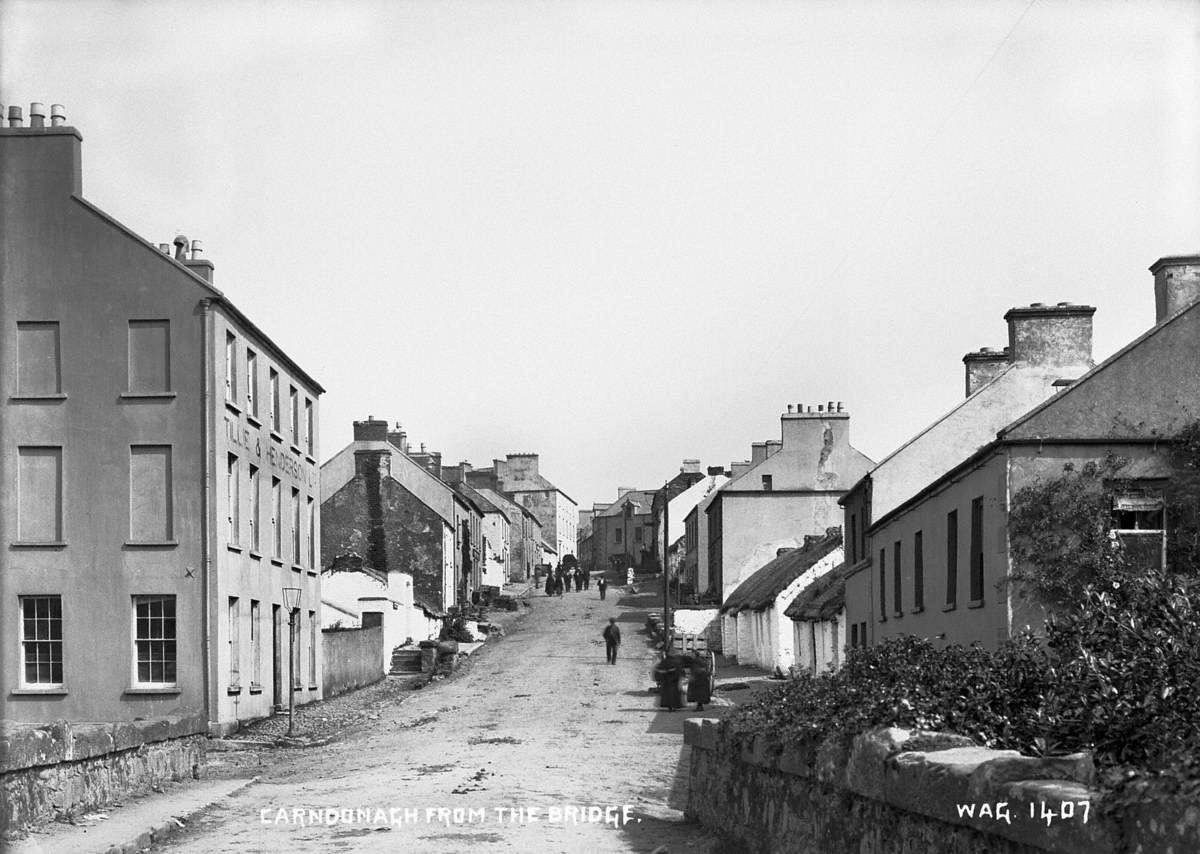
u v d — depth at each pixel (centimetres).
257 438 3394
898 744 852
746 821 1301
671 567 9244
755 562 6278
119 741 1803
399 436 7706
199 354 3027
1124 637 980
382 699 4003
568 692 3919
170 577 2981
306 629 3894
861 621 3594
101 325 3042
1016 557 2233
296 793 1916
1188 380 2277
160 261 3044
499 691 4028
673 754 2400
